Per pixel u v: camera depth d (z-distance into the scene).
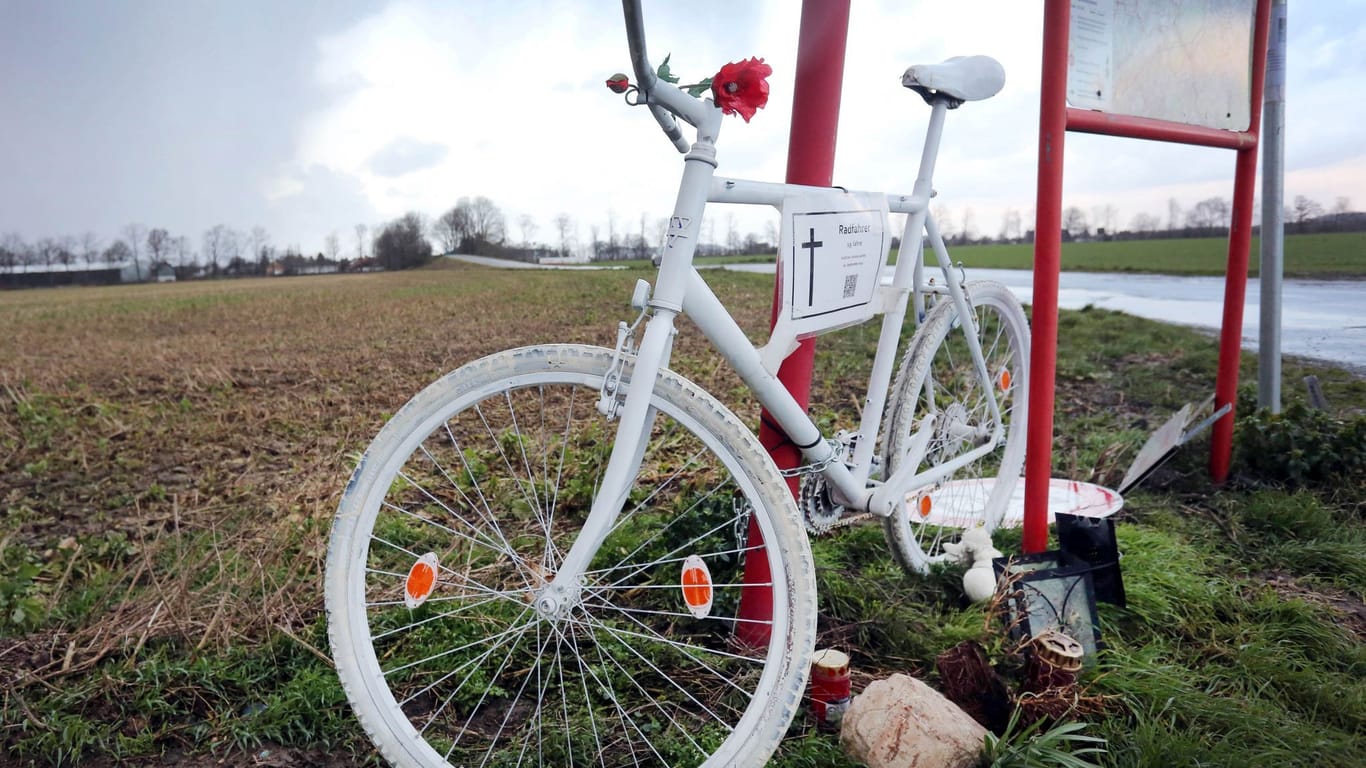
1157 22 2.83
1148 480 3.71
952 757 1.70
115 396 6.45
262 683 2.24
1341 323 5.88
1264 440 3.63
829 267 1.98
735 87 1.56
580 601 1.73
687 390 1.68
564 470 3.64
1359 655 2.26
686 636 2.34
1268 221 3.95
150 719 2.10
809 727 1.98
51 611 2.64
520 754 1.88
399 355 8.02
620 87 1.53
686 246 1.66
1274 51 3.82
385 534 3.07
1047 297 2.38
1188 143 3.05
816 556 2.81
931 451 2.71
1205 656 2.28
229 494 3.93
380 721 1.70
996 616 2.25
